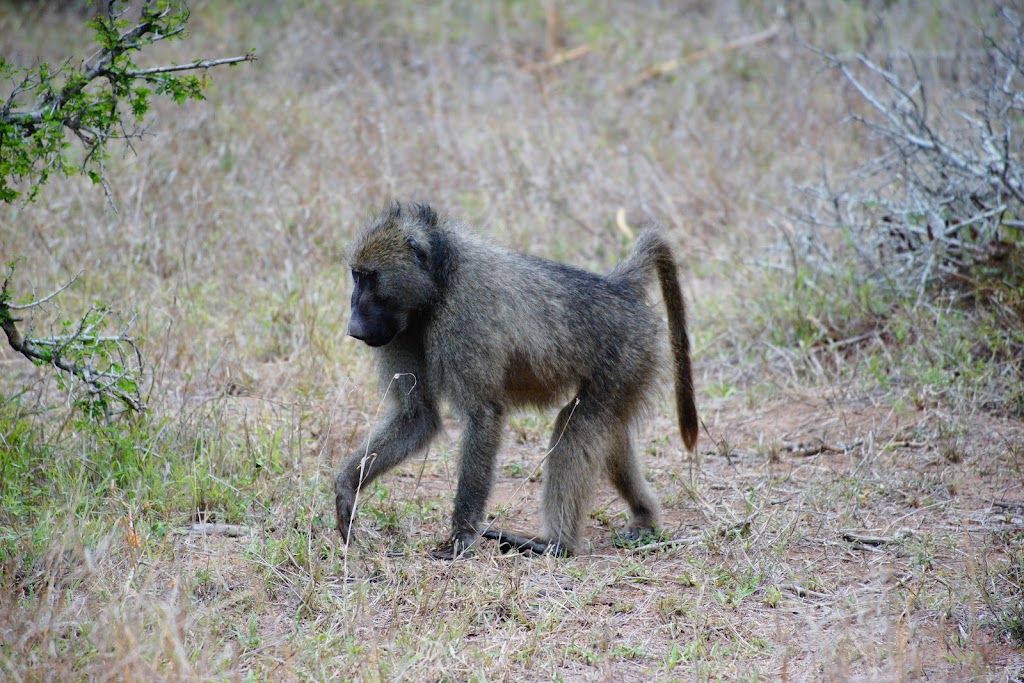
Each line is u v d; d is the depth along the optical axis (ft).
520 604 31.12
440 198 64.80
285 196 63.00
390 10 98.78
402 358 35.65
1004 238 53.36
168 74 38.17
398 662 27.07
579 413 36.37
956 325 50.34
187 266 55.67
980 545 35.29
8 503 32.24
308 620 29.63
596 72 90.33
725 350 53.36
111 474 34.78
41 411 37.27
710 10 104.12
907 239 54.80
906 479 40.04
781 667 28.27
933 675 27.81
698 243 64.18
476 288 34.58
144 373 42.75
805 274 55.11
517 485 41.32
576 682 27.55
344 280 56.44
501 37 95.20
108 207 58.39
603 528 38.65
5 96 66.03
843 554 35.01
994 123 63.62
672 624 30.27
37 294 49.80
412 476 40.57
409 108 76.28
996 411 45.52
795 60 88.53
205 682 25.29
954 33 85.51
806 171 69.62
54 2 87.30
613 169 71.20
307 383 46.24
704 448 44.39
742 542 35.22
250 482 36.42
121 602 27.68
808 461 42.73
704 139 76.33
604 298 37.35
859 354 50.80
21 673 24.59
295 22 91.45
